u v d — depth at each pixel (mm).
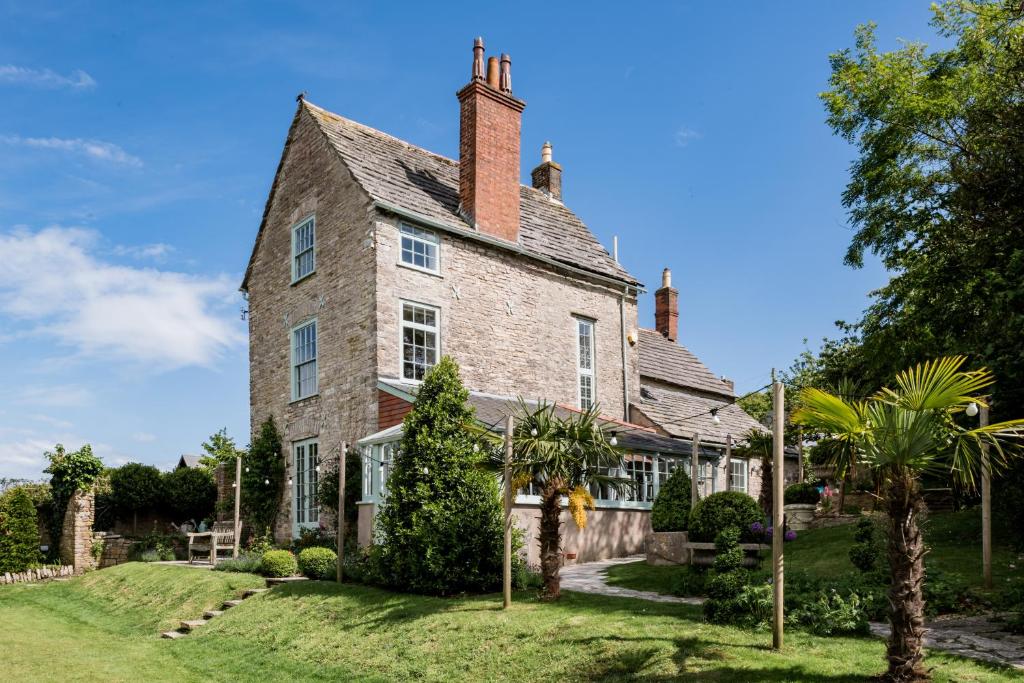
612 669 8766
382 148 22922
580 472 12438
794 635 9133
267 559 16516
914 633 7363
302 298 22250
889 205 22391
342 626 12320
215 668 11750
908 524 7492
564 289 23875
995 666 7621
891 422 7367
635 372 25859
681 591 12727
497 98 22625
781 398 8945
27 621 16078
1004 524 14711
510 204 22641
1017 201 16797
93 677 11281
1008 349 14641
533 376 22344
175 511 29812
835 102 23219
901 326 20938
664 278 34281
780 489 8812
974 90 19906
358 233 20125
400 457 14266
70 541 23484
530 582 13641
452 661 10086
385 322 19250
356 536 18734
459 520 13391
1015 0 19516
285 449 22219
